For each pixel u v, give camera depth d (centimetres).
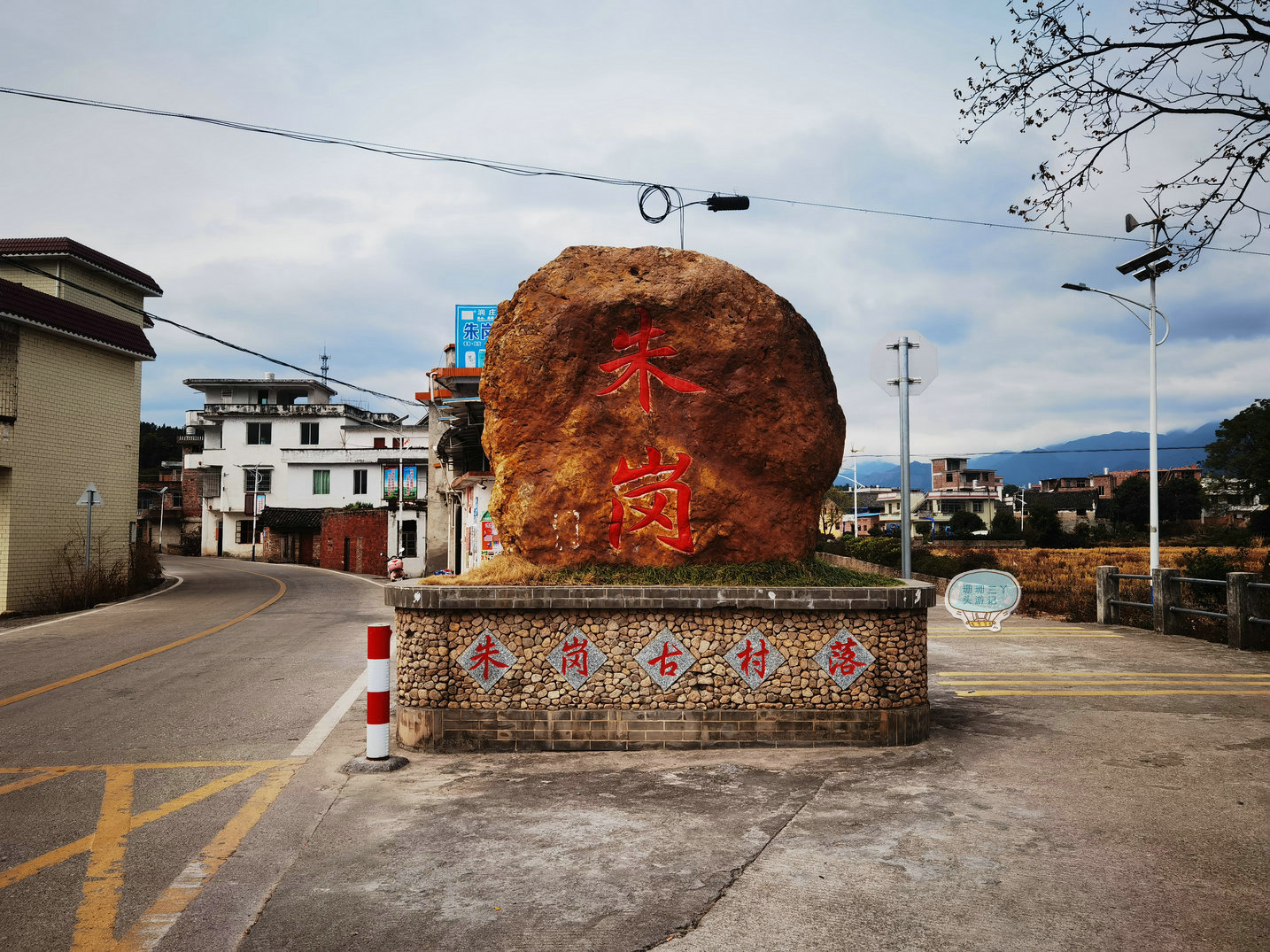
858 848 418
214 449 5272
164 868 417
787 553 677
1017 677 925
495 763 579
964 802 486
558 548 667
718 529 668
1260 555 2047
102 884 397
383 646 584
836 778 536
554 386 672
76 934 346
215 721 751
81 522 2053
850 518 8425
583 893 373
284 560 4925
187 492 5684
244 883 397
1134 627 1380
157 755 636
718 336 671
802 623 613
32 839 460
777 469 675
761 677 611
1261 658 1052
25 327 1881
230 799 527
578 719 607
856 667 613
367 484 4897
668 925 342
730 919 346
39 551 1917
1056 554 3459
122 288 2388
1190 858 403
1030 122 673
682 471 668
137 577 2306
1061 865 396
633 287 675
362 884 387
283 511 4709
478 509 1955
